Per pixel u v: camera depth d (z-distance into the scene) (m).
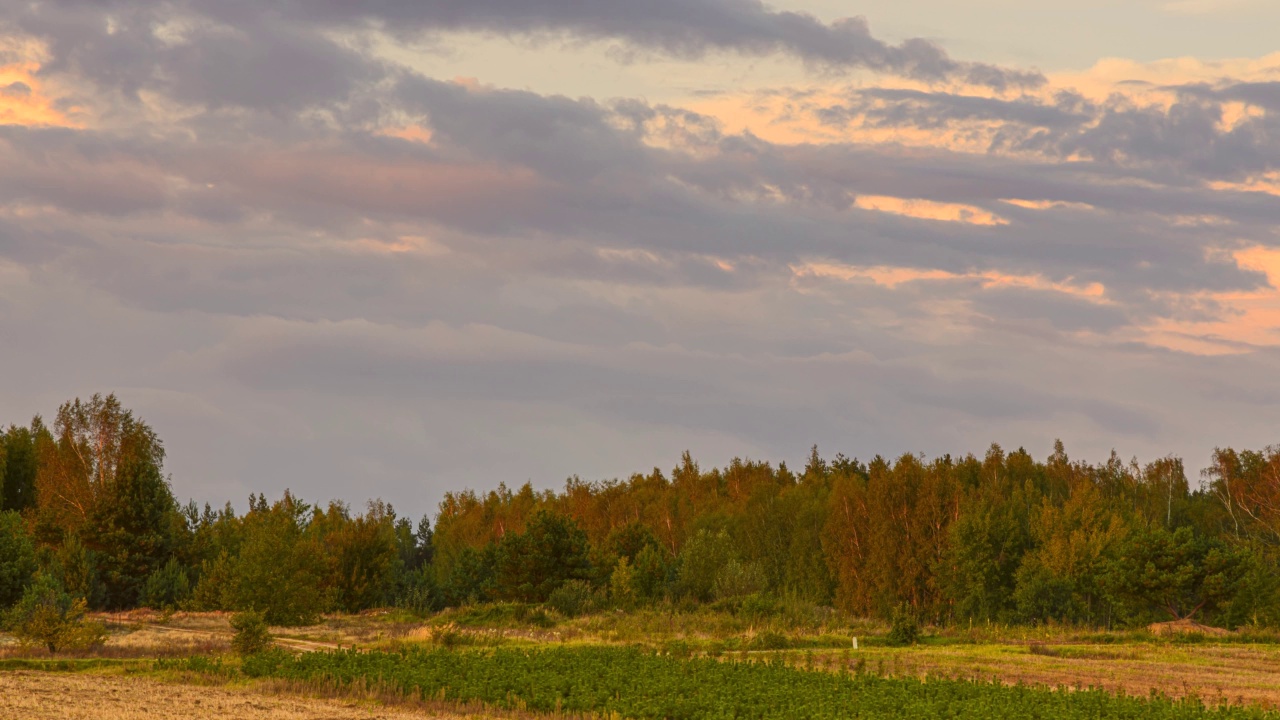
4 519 65.69
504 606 62.84
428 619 64.69
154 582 74.06
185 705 27.08
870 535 85.38
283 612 58.81
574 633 54.47
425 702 28.81
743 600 67.12
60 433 86.38
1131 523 84.00
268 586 58.91
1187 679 37.88
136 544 76.25
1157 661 44.19
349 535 85.69
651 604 72.00
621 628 55.22
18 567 62.38
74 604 45.66
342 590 82.81
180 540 79.94
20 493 99.12
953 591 79.19
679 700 27.00
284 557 59.81
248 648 42.25
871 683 31.50
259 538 60.06
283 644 50.56
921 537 83.06
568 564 79.44
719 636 53.53
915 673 37.69
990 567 77.88
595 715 25.83
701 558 81.56
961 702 27.83
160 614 68.19
